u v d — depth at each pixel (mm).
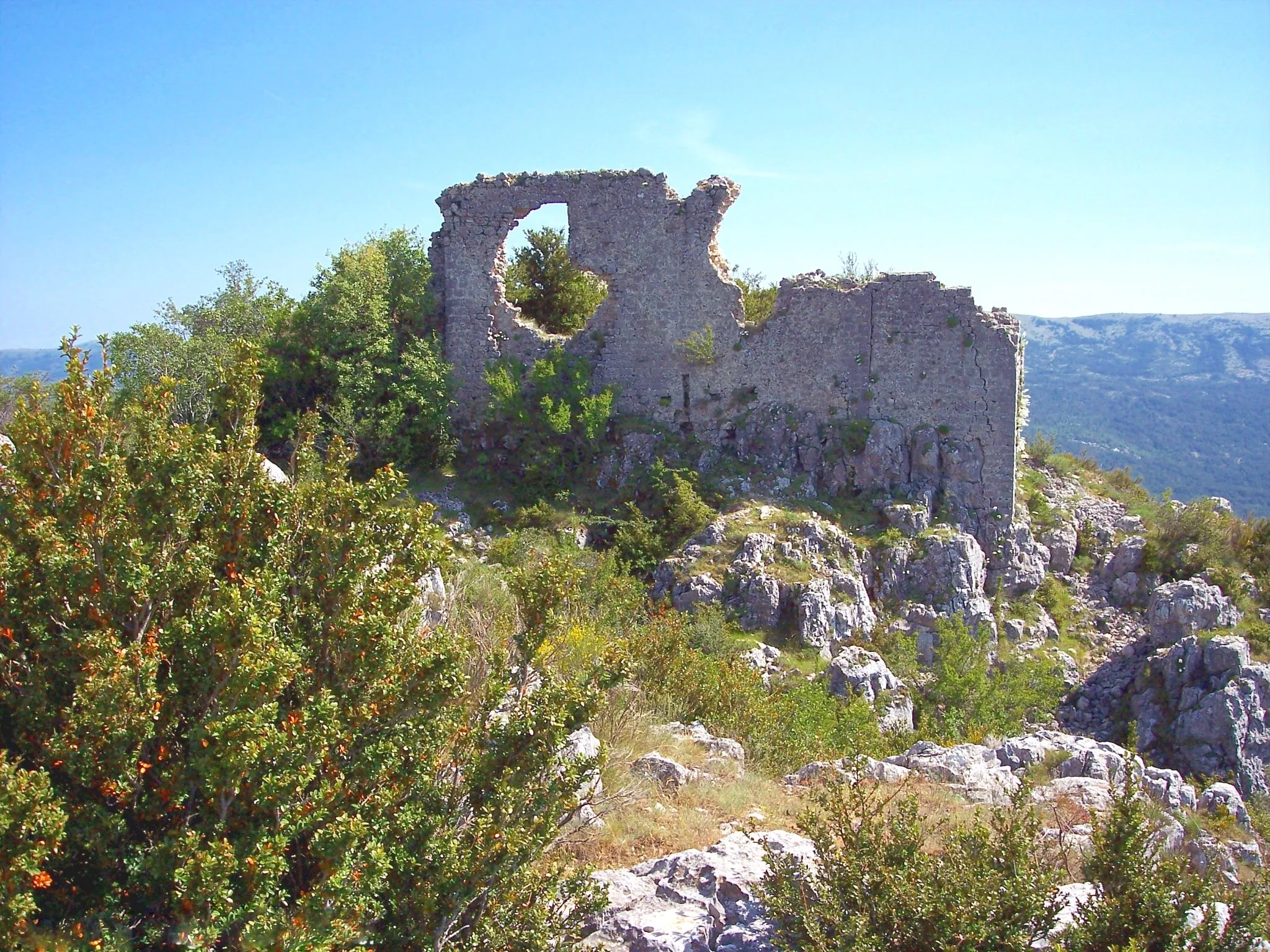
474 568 18125
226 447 8664
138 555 7359
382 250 32875
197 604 7574
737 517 28078
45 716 6848
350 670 7816
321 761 7059
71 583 7172
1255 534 30328
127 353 28688
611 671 9086
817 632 25203
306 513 8586
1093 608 29250
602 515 29266
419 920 7168
